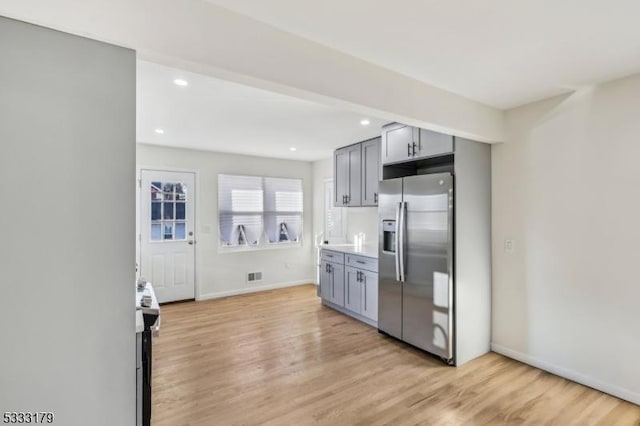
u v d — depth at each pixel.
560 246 2.67
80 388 1.24
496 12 1.58
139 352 1.59
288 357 3.01
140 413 1.58
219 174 5.25
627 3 1.50
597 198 2.45
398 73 2.24
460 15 1.61
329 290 4.60
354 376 2.66
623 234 2.33
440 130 2.64
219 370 2.75
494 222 3.12
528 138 2.86
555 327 2.70
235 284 5.40
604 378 2.42
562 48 1.93
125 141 1.32
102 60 1.29
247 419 2.10
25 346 1.16
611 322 2.39
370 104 2.09
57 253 1.21
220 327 3.82
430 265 3.02
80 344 1.24
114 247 1.30
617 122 2.35
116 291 1.31
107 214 1.29
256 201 5.59
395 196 3.39
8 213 1.14
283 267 5.91
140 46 1.33
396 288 3.37
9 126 1.15
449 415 2.14
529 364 2.87
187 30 1.43
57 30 1.21
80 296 1.24
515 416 2.14
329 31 1.74
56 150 1.21
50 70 1.20
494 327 3.13
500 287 3.08
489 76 2.31
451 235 2.89
